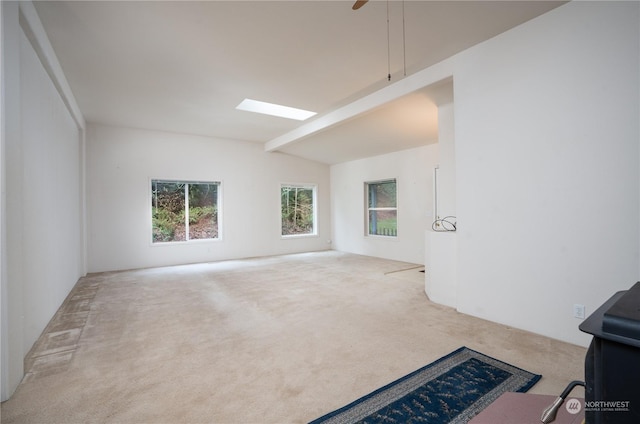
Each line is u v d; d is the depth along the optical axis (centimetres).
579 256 262
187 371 232
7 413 185
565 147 268
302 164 858
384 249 750
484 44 323
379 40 320
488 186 322
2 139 195
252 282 511
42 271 309
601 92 249
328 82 420
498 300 317
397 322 326
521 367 230
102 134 612
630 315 60
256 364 241
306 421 176
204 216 731
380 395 199
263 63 367
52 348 271
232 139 750
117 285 496
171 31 302
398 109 491
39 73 310
